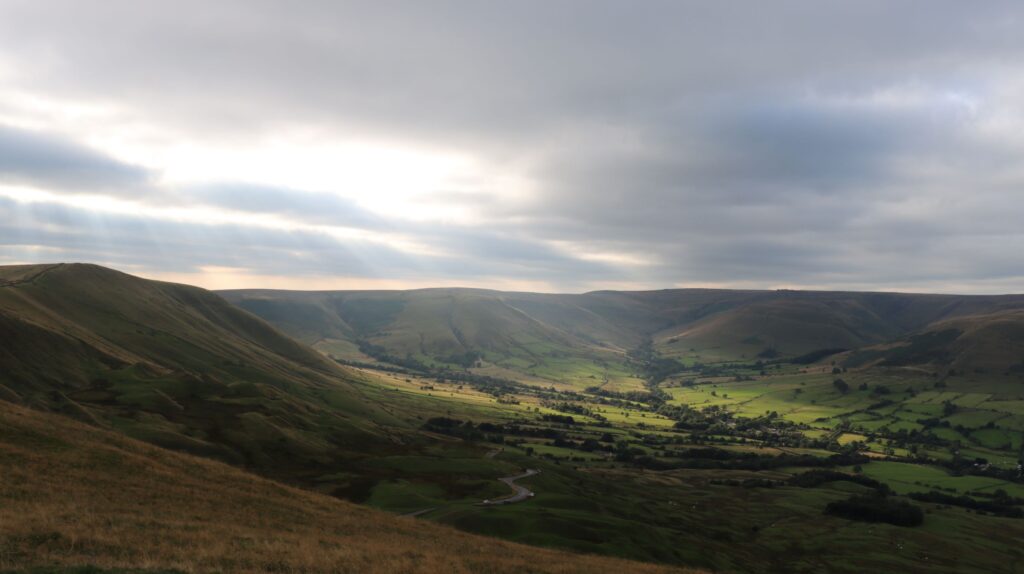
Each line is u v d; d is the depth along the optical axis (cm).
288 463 14525
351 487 13200
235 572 3256
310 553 4053
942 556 15250
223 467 7144
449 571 4338
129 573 2853
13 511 3838
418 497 12400
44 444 5728
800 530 17162
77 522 3825
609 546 10081
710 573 7219
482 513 10900
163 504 5038
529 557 5991
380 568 3991
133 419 14525
